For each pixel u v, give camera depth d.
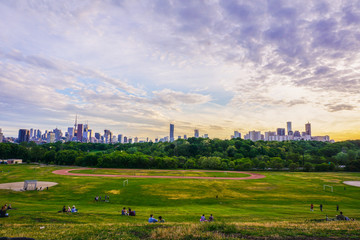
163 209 41.44
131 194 56.78
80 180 77.81
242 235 16.09
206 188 66.94
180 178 90.44
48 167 131.00
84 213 31.06
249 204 48.56
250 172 123.00
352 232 16.98
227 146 196.38
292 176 102.88
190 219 30.62
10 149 162.12
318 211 40.19
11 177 83.12
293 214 36.12
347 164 132.38
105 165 138.50
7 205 36.97
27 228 19.17
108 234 16.34
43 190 59.19
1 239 12.29
